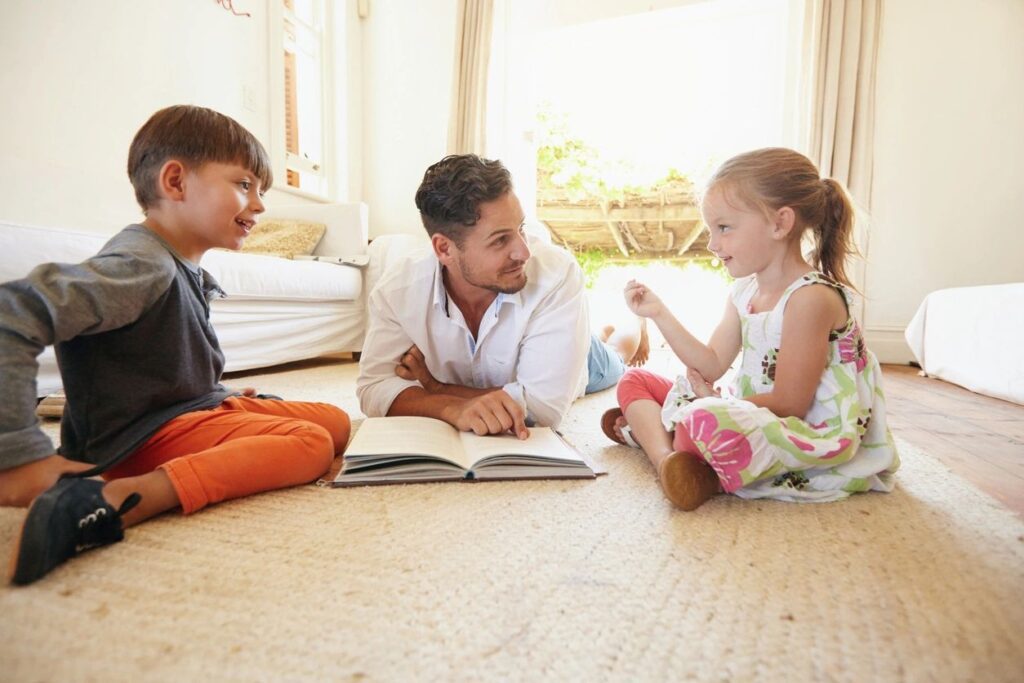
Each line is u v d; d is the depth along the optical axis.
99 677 0.37
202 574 0.52
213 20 2.49
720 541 0.63
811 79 2.67
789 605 0.49
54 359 1.29
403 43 3.52
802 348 0.77
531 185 3.44
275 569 0.53
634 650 0.42
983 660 0.41
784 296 0.81
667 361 2.72
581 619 0.46
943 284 2.71
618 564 0.56
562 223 4.45
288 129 3.22
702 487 0.73
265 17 2.82
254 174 0.86
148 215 0.82
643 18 3.12
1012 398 1.73
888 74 2.68
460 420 0.94
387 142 3.60
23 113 1.75
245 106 2.70
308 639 0.42
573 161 4.23
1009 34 2.58
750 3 2.95
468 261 0.91
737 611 0.48
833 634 0.44
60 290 0.57
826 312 0.77
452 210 0.86
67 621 0.43
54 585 0.49
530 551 0.58
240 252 2.10
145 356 0.73
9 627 0.42
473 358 1.09
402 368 1.09
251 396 0.93
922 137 2.68
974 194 2.66
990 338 1.86
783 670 0.40
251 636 0.42
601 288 4.43
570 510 0.71
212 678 0.37
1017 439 1.23
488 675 0.39
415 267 1.05
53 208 1.83
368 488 0.76
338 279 2.38
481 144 3.30
